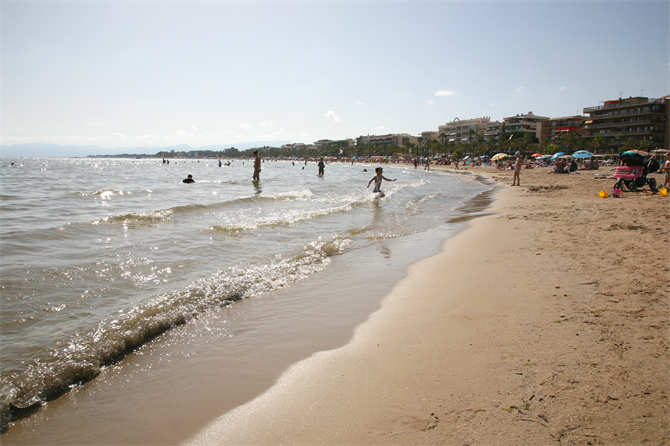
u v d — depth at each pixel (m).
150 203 14.24
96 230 8.57
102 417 2.66
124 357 3.50
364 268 6.45
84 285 5.14
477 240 8.14
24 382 2.96
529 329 3.58
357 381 2.96
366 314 4.42
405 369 3.08
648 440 2.05
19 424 2.57
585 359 2.95
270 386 2.98
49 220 9.82
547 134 103.31
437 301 4.65
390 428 2.36
